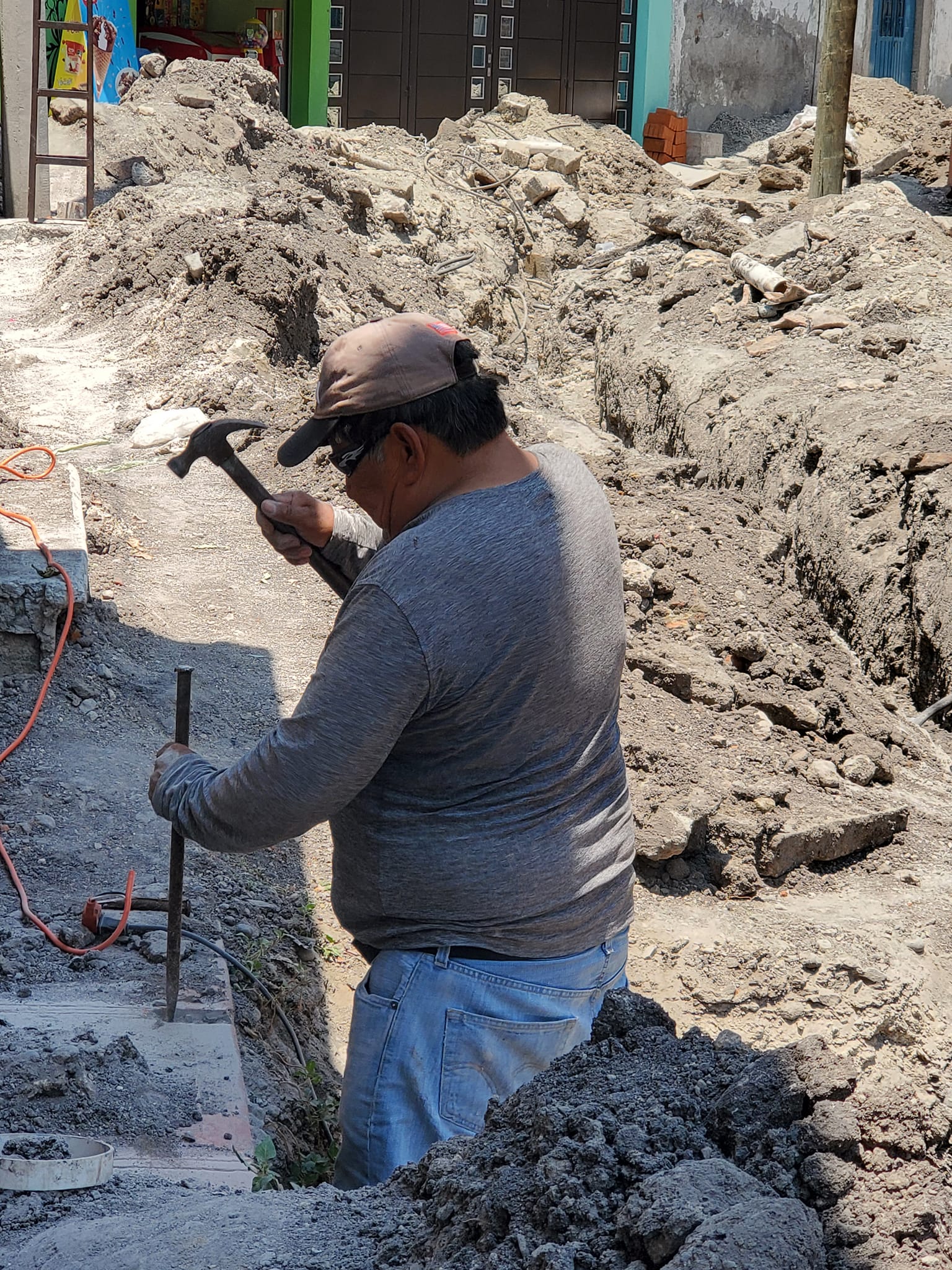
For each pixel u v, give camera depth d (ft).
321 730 9.47
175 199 45.70
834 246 49.96
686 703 25.34
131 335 40.14
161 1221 8.52
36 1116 11.07
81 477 29.84
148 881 17.17
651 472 34.71
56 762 19.94
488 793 10.11
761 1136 7.29
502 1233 7.18
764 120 90.07
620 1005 8.88
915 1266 6.64
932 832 24.43
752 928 21.21
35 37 49.88
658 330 49.29
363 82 79.20
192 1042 12.93
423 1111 10.25
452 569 9.38
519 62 82.33
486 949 10.33
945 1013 20.66
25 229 50.44
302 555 11.68
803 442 35.83
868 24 93.66
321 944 18.39
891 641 31.37
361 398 9.68
